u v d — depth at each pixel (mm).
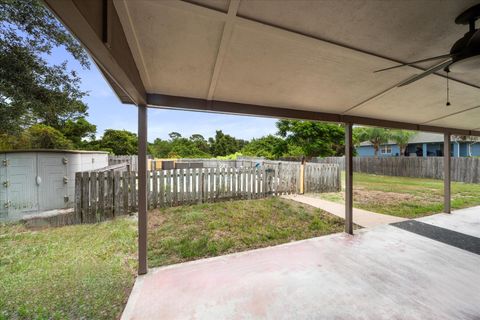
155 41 1655
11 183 4438
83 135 13328
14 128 5398
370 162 13492
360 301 2072
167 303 2049
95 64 1694
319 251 3119
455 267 2678
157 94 2600
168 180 5301
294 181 7059
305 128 13406
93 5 1036
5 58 4559
